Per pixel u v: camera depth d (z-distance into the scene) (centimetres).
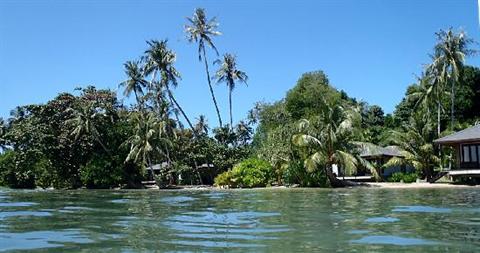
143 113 5997
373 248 714
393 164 4641
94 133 5550
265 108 6581
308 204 1708
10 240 830
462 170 3950
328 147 3866
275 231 917
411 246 727
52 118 5719
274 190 3428
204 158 5903
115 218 1227
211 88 6272
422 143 4516
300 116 6594
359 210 1401
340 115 3856
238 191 3416
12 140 5688
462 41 4884
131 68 6250
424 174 4712
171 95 6019
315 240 798
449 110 5984
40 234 906
